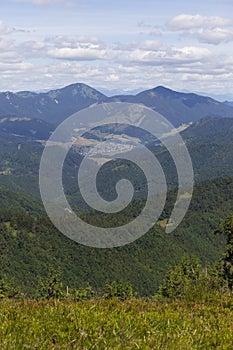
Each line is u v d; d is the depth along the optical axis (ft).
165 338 18.63
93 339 17.98
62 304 23.29
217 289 31.27
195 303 26.61
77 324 19.53
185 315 22.90
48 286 84.33
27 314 21.29
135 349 17.26
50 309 22.07
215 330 20.35
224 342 18.88
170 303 27.17
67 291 28.30
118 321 20.42
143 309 24.16
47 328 19.07
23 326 19.11
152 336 18.66
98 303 24.57
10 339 17.16
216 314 23.90
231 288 34.04
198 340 18.92
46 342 17.40
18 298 29.86
